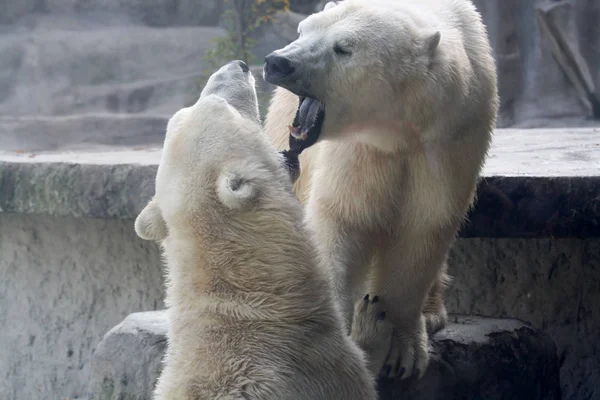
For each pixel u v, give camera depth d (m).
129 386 7.87
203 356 5.80
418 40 6.80
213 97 6.09
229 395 5.59
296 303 5.97
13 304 12.13
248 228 5.91
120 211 10.16
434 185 7.10
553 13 21.67
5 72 26.56
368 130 6.94
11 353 12.19
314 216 7.29
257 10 24.20
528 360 8.26
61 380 11.97
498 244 10.05
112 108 25.73
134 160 10.64
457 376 7.75
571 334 10.01
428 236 7.27
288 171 6.54
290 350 5.86
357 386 6.23
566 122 21.67
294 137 6.88
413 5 7.47
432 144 6.96
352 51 6.71
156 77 26.73
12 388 12.28
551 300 10.00
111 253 11.56
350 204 7.18
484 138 7.21
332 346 6.10
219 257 5.91
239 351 5.78
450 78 6.81
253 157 5.99
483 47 7.51
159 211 6.14
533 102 22.20
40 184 10.55
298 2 25.83
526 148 11.41
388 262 7.45
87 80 26.73
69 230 11.73
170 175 5.96
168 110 25.50
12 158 11.41
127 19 28.44
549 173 8.54
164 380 5.92
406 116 6.82
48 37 27.28
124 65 27.11
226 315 5.88
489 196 8.43
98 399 8.07
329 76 6.75
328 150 7.26
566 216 8.39
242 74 6.41
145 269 11.39
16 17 27.84
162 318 8.39
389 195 7.22
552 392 8.61
